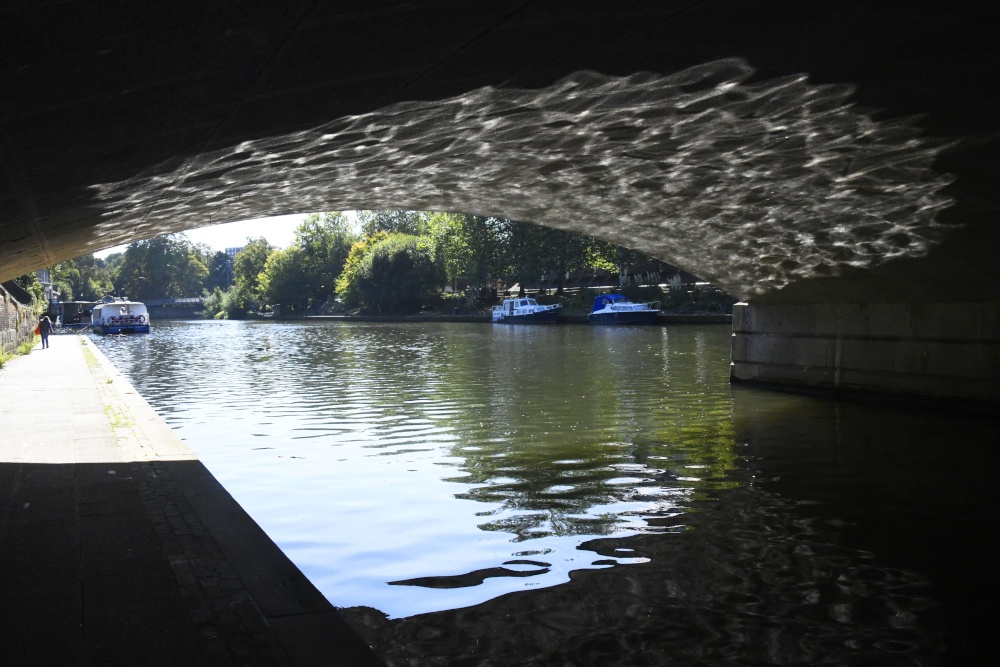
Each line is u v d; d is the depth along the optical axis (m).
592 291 83.50
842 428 15.55
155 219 14.23
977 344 16.66
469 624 6.57
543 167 12.60
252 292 156.00
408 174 12.89
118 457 10.19
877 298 18.67
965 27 7.04
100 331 78.62
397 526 9.34
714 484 11.23
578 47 7.19
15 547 6.33
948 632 6.47
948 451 13.35
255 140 8.98
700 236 17.61
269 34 5.76
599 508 10.03
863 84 8.49
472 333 56.50
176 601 5.16
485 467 12.38
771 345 21.70
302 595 5.26
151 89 6.30
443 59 7.09
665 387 22.22
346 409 18.81
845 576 7.65
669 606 6.93
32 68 5.28
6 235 11.04
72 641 4.55
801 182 12.84
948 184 12.02
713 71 8.09
